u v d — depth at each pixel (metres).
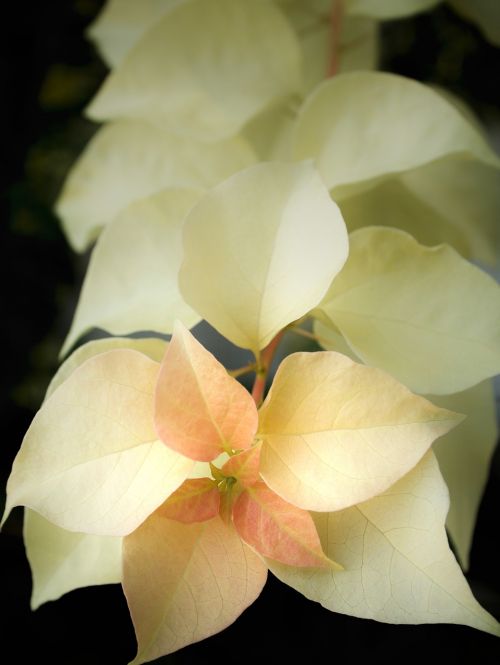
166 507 0.27
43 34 0.56
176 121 0.39
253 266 0.29
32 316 0.58
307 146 0.35
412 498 0.27
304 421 0.27
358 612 0.27
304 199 0.28
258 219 0.29
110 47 0.45
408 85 0.34
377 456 0.26
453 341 0.29
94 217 0.43
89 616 0.54
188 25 0.38
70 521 0.27
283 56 0.39
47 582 0.30
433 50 0.49
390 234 0.30
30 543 0.30
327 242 0.28
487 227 0.41
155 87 0.39
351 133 0.35
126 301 0.33
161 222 0.33
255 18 0.38
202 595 0.27
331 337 0.32
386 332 0.30
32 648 0.53
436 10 0.48
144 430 0.28
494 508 0.50
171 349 0.26
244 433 0.27
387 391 0.26
